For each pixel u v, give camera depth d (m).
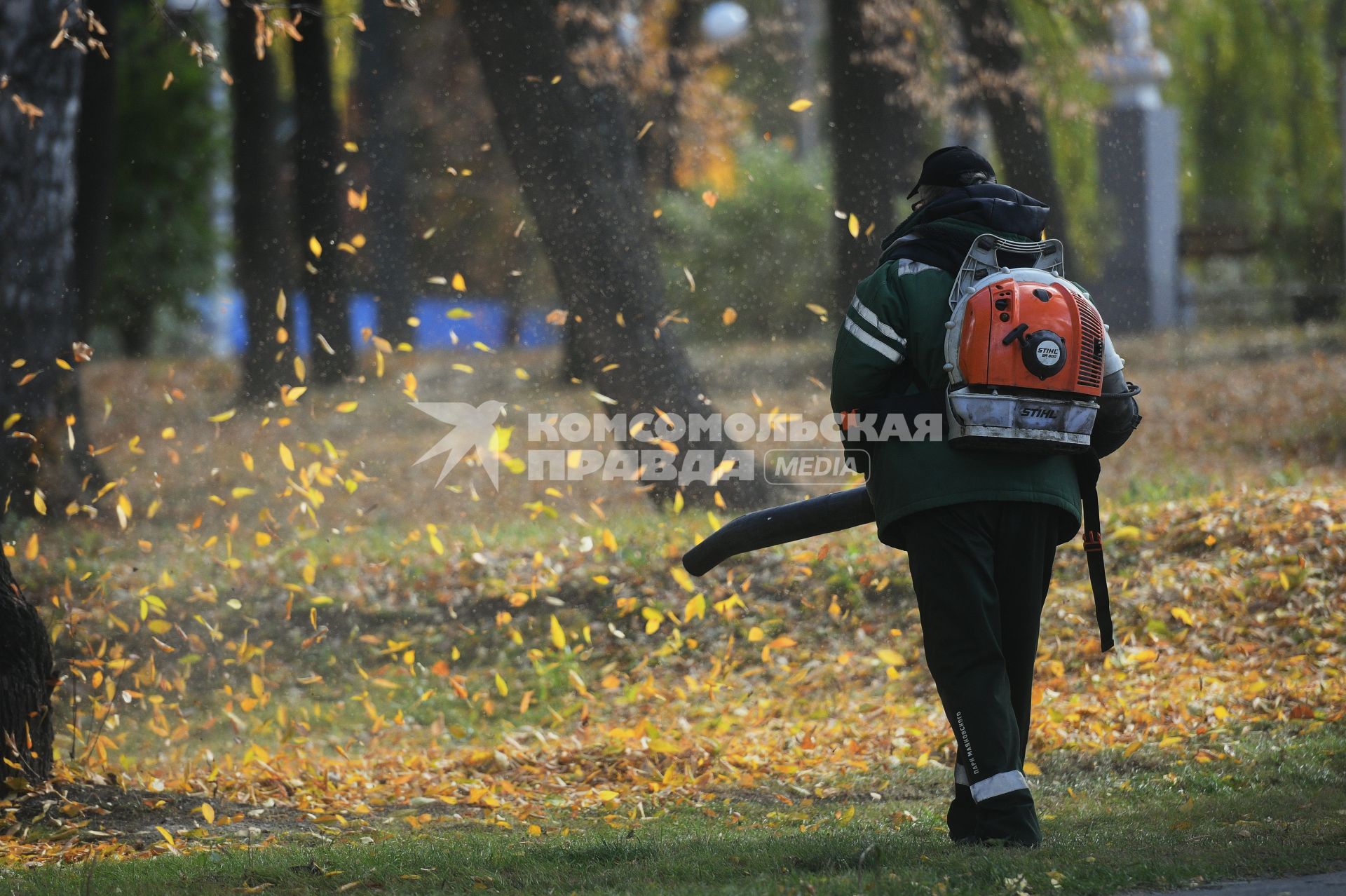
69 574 24.95
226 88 67.69
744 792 15.30
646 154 63.59
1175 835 10.68
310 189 55.03
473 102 70.12
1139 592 22.34
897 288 10.25
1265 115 67.50
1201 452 39.03
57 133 31.77
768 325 69.12
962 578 10.01
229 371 61.19
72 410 32.78
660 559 26.44
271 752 19.77
